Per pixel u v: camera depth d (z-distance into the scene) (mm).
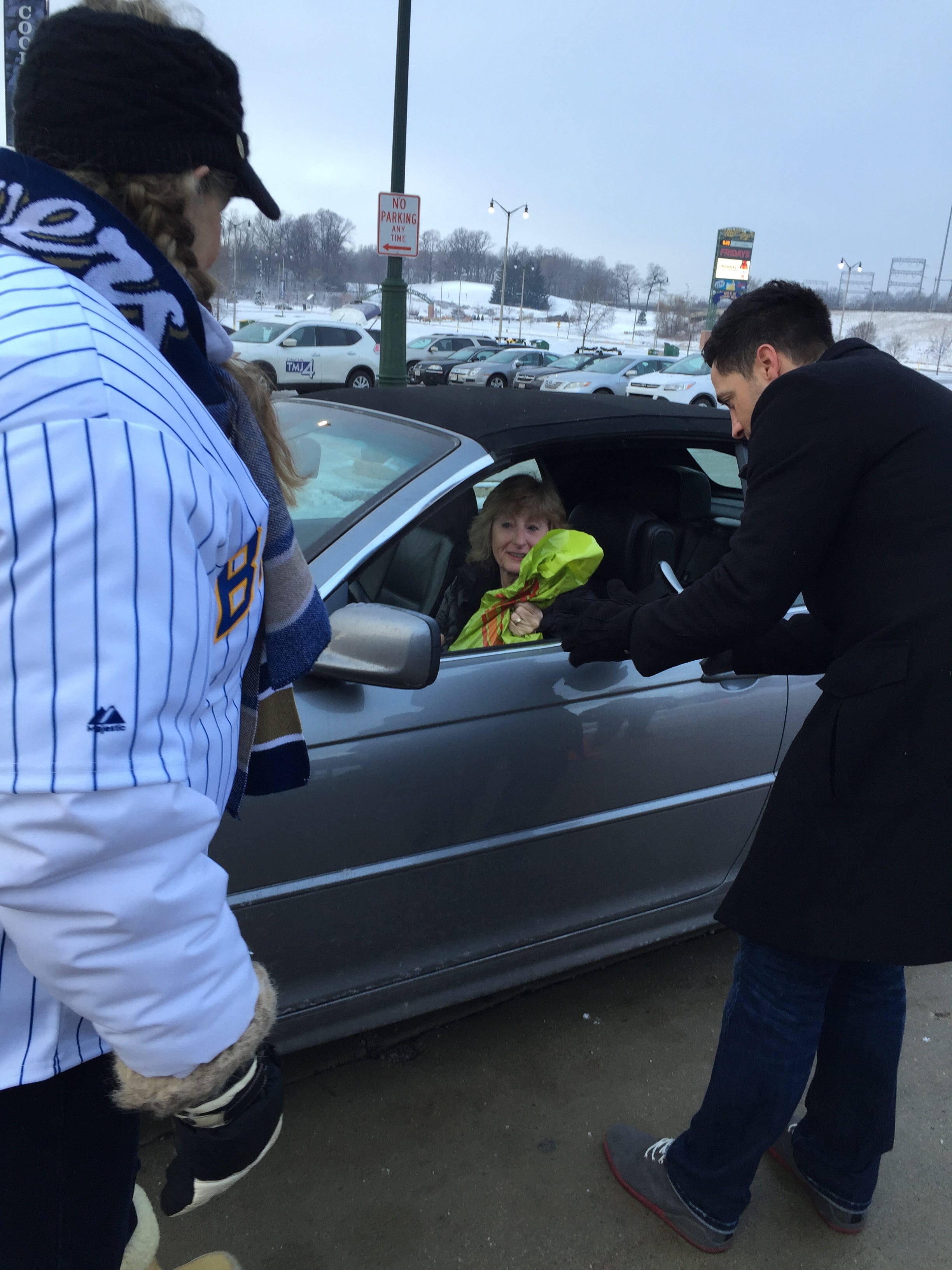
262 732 1110
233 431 982
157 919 661
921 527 1385
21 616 612
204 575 716
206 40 808
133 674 635
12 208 731
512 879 1957
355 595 2018
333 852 1695
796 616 2033
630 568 2398
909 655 1382
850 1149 1744
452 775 1809
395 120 9648
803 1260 1759
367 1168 1872
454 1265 1685
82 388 655
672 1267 1715
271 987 833
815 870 1456
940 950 1392
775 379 1473
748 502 1452
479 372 25938
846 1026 1689
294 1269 1656
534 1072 2156
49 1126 804
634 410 2293
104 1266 886
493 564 2316
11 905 632
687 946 2674
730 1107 1624
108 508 631
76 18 755
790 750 1537
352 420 2252
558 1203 1824
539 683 1922
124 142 769
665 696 2076
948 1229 1852
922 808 1386
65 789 608
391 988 1862
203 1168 834
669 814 2145
